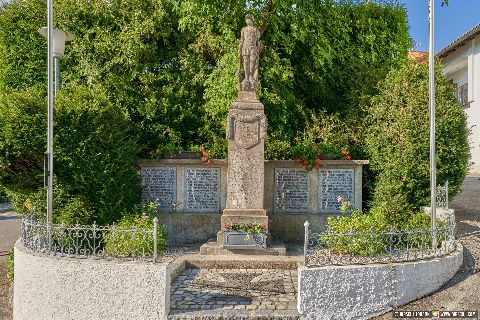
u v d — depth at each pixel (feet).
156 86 38.99
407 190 31.91
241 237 28.09
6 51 38.93
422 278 22.07
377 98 36.09
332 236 23.86
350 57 41.52
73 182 28.37
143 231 20.88
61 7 38.01
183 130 39.06
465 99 79.10
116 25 38.50
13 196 33.30
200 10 35.40
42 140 27.04
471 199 46.16
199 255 27.94
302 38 37.14
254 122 29.89
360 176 33.14
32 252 21.74
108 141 29.35
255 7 36.22
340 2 42.96
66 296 19.90
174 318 18.92
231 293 21.77
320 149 33.50
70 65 38.40
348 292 20.26
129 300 19.29
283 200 33.50
